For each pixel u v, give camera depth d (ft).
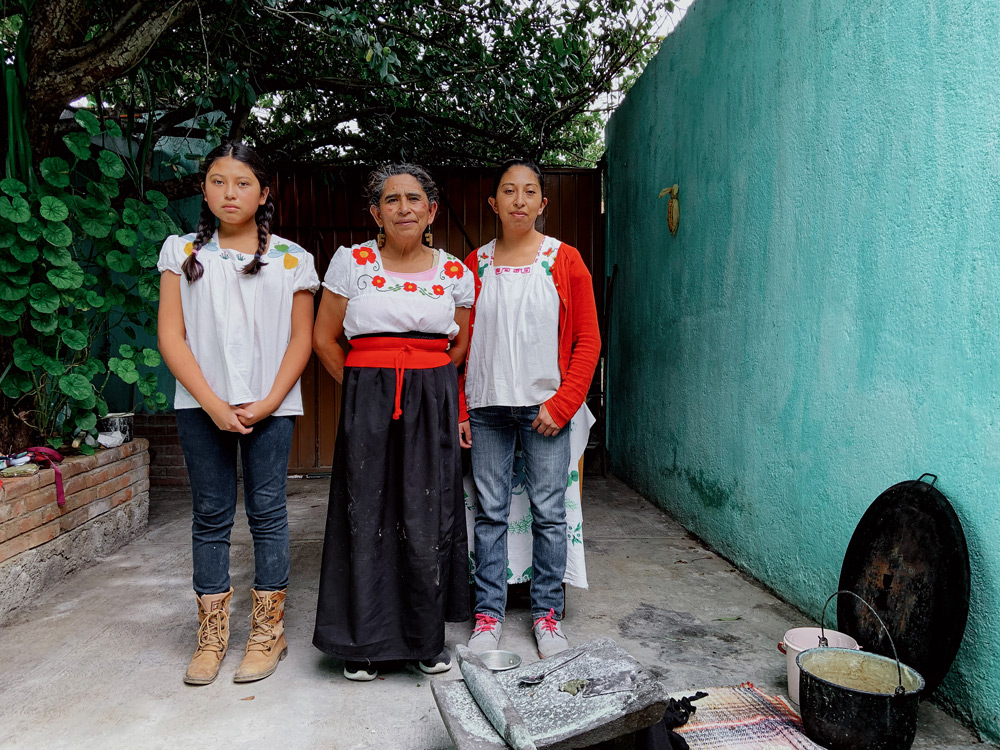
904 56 6.56
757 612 8.47
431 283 6.88
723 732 5.68
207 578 6.87
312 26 10.80
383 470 6.59
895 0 6.67
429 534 6.59
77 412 10.21
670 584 9.52
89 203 9.83
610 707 5.04
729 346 10.49
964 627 5.55
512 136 16.15
